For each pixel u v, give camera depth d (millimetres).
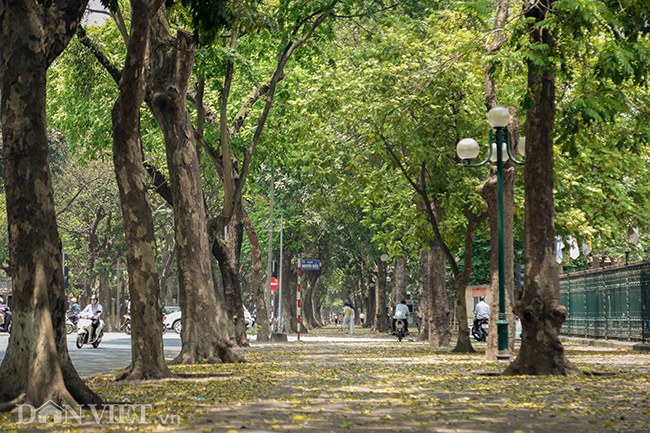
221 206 45656
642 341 23703
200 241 18125
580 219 22734
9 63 9367
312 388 11445
